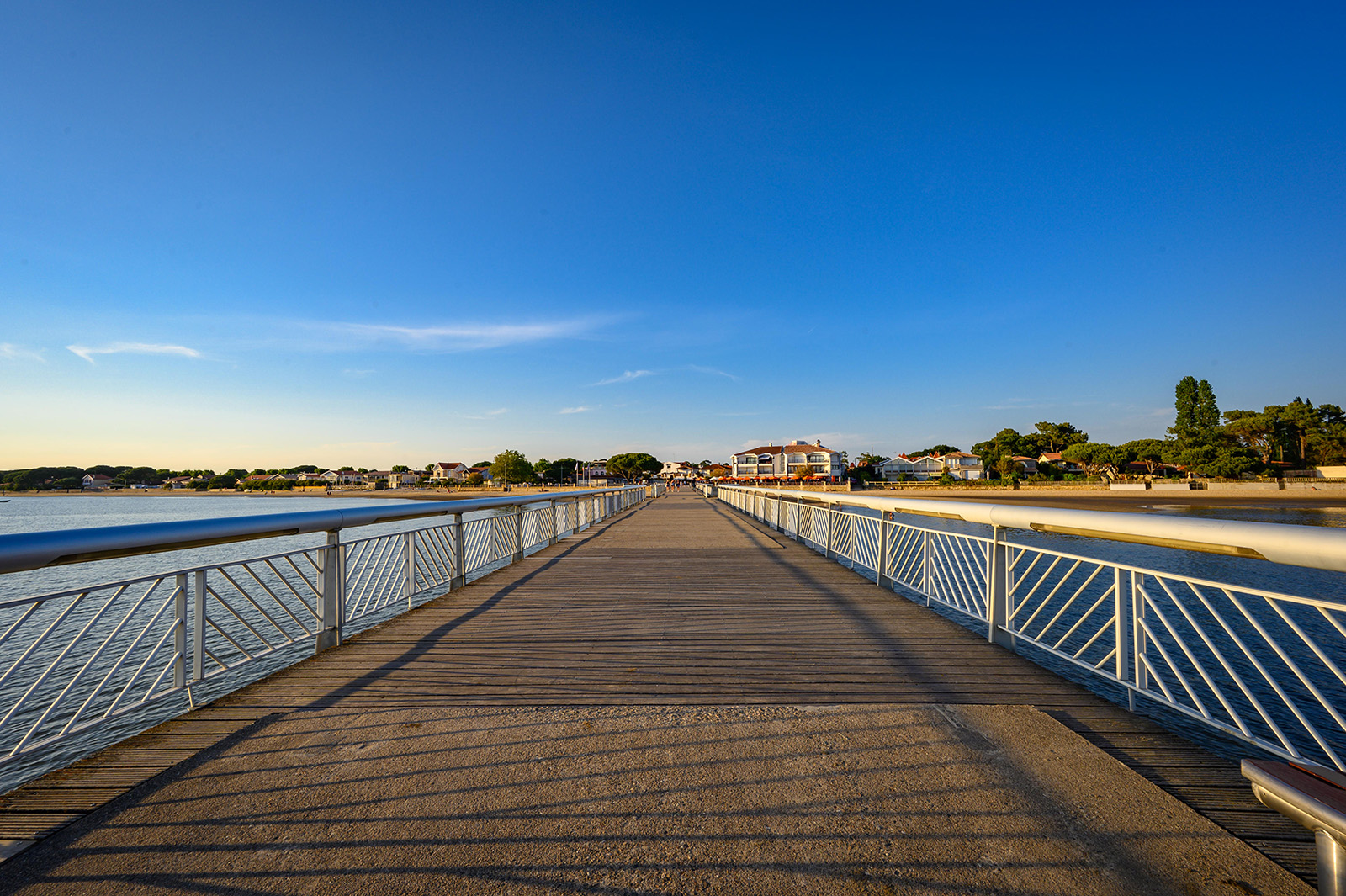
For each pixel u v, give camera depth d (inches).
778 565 289.1
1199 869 63.6
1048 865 64.2
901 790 78.4
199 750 90.7
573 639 156.6
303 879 63.1
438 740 94.2
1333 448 1734.7
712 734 95.8
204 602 110.1
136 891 61.7
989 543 151.5
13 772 183.3
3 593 408.8
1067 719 102.7
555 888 61.2
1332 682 254.8
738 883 61.6
